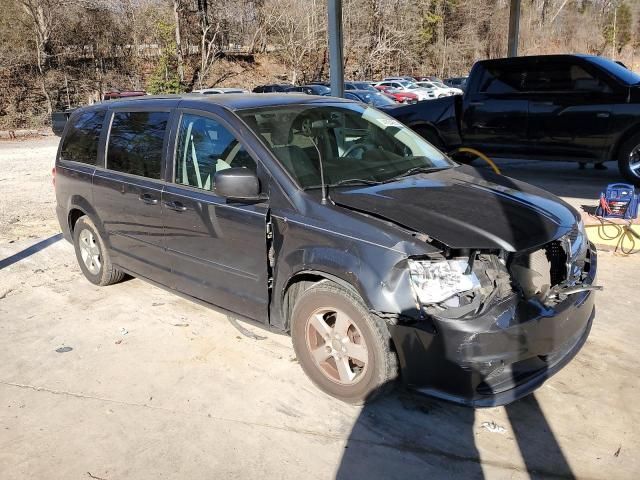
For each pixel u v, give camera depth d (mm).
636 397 3238
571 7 66938
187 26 39625
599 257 5414
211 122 3877
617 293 4590
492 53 58062
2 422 3271
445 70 54312
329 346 3256
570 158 8344
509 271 2943
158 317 4562
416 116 9633
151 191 4184
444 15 55312
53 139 21906
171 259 4176
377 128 4273
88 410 3357
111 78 33312
